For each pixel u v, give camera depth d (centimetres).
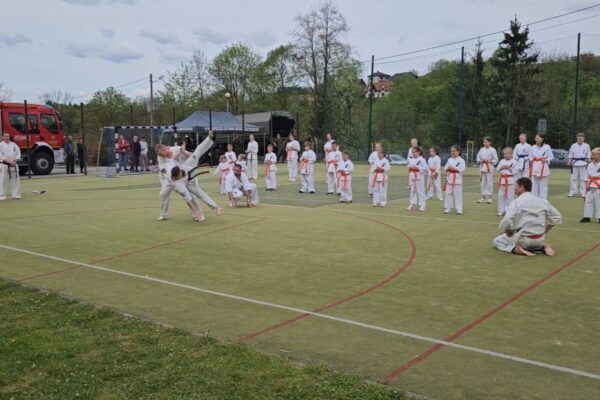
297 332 495
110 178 2517
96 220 1201
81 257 827
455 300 592
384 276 699
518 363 422
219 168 1778
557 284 652
